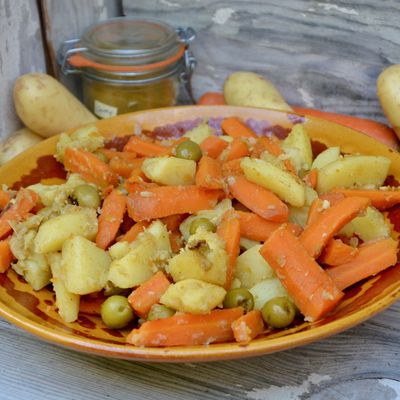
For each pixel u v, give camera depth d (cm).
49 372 66
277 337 60
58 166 80
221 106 84
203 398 64
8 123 89
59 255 68
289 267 64
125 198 71
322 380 65
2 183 75
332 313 63
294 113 82
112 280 65
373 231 69
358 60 92
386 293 62
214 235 65
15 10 86
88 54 90
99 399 64
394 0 87
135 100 92
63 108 87
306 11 91
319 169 75
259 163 71
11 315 62
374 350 67
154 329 61
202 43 98
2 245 68
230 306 64
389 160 74
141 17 98
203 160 73
